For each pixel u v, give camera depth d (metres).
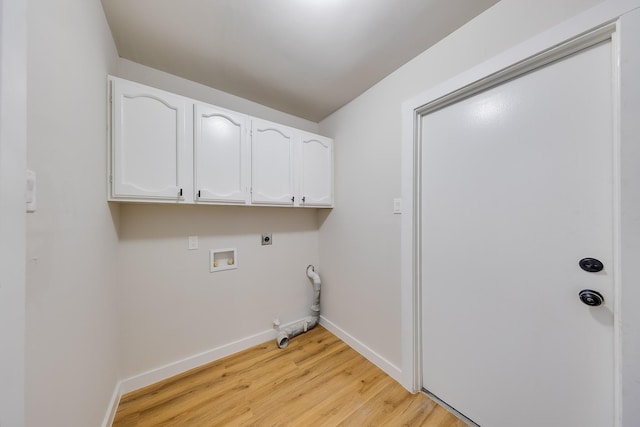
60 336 0.71
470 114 1.23
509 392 1.09
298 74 1.61
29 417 0.57
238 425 1.21
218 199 1.51
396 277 1.57
